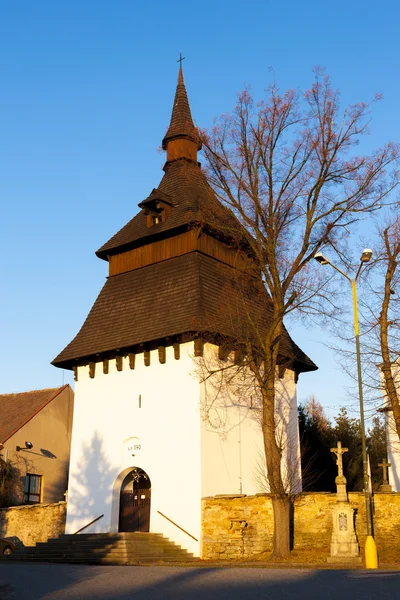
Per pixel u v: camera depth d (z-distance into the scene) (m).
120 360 33.75
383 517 26.23
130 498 32.50
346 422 47.38
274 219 27.64
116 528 32.16
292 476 32.47
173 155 39.12
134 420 32.62
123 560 26.97
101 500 32.78
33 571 19.14
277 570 19.08
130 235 36.31
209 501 29.05
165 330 31.70
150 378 32.62
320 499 27.17
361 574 17.64
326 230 27.34
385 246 28.33
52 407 46.22
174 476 30.50
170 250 34.66
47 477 44.53
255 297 32.91
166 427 31.44
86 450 34.00
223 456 30.95
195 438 30.28
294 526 27.30
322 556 24.73
